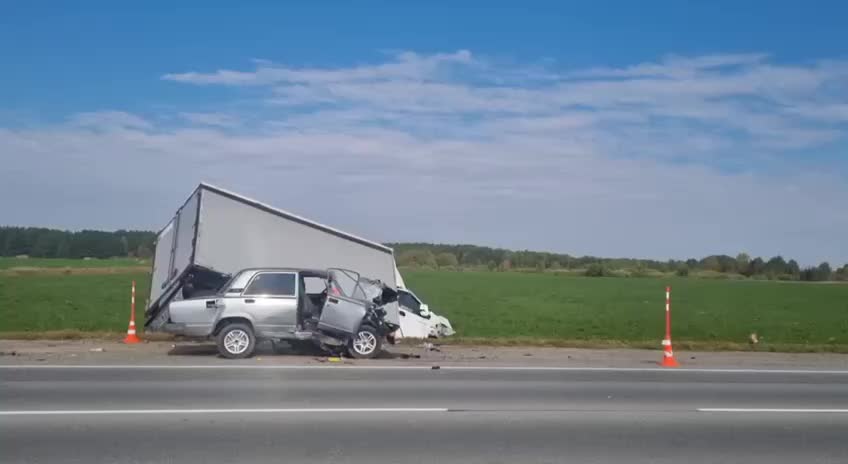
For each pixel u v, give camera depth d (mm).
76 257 116500
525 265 117188
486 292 57938
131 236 120312
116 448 8547
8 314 29797
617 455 8773
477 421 10352
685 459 8695
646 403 12133
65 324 25891
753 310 44719
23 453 8297
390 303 19344
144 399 11422
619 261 111500
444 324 22875
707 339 26125
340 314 17062
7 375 13680
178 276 18641
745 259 108812
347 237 20125
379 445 8922
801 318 38406
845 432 10242
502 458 8500
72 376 13641
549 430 9930
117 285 52812
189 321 16688
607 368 16531
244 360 16422
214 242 19016
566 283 77750
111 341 20172
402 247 119938
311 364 15922
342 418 10328
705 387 14070
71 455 8242
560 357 18766
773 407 12039
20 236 117000
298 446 8781
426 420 10328
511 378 14508
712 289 72375
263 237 19453
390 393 12391
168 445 8719
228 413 10492
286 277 17109
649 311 42031
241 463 8055
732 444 9453
